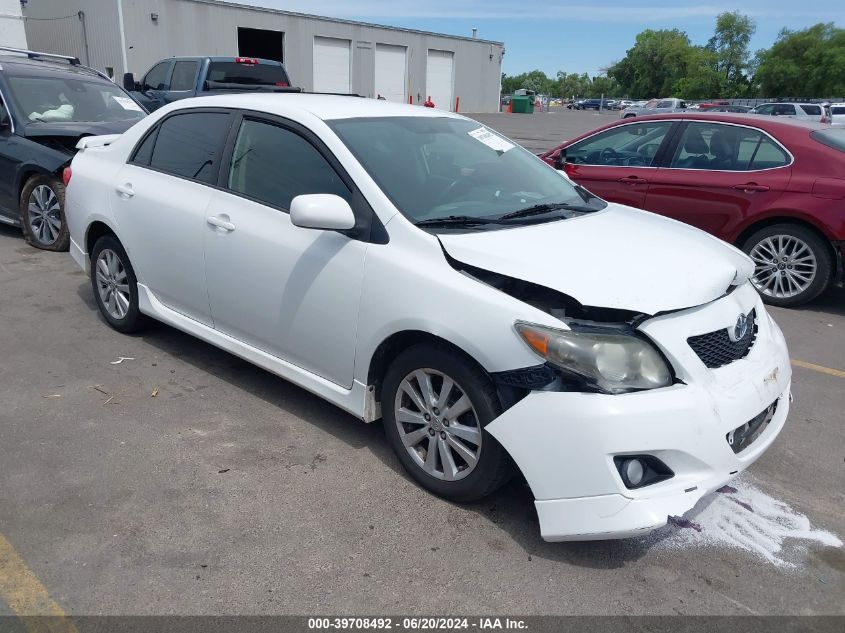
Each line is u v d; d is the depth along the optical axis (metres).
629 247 3.07
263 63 13.32
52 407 3.78
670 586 2.62
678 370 2.62
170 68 13.30
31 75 7.75
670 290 2.73
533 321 2.62
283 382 4.20
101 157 4.79
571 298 2.61
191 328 4.17
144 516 2.88
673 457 2.54
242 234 3.63
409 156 3.53
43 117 7.37
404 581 2.58
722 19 82.00
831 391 4.45
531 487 2.62
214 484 3.13
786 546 2.89
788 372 3.20
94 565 2.59
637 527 2.45
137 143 4.52
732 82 82.06
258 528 2.84
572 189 4.09
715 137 6.54
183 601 2.43
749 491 3.28
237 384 4.16
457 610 2.46
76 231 4.94
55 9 29.89
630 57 98.62
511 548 2.79
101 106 8.07
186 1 28.75
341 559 2.68
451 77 41.31
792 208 6.00
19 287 5.83
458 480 2.97
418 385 3.10
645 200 6.82
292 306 3.43
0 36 18.75
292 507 2.99
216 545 2.73
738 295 3.16
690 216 6.59
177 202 4.04
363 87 36.44
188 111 4.25
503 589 2.57
